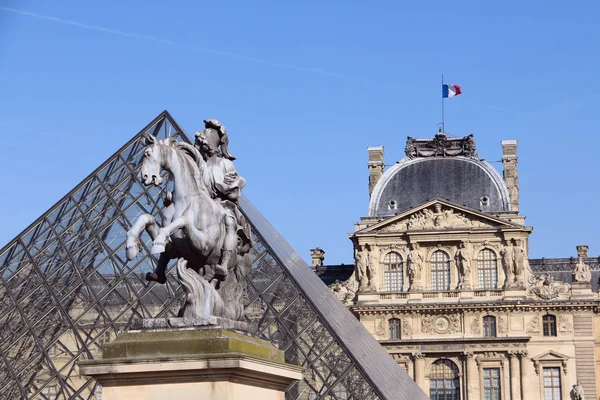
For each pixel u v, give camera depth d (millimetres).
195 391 17578
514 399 145375
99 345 58250
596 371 146250
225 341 17750
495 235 149375
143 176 19062
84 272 61656
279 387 19578
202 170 19531
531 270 149500
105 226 64500
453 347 147250
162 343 17906
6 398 56656
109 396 17812
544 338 146875
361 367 60531
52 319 59562
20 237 64938
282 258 66438
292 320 62375
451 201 153875
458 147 161250
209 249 18844
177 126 70750
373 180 163500
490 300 147875
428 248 151000
